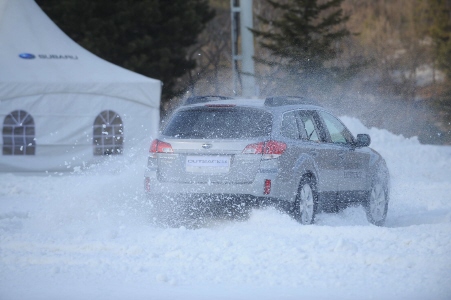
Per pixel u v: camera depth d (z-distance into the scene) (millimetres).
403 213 33562
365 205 30000
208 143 25578
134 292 17438
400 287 17672
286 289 17625
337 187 28172
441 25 128750
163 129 26734
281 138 25656
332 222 28172
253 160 25172
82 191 29656
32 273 19344
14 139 48125
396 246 21625
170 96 87500
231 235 23234
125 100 50000
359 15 145875
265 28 115812
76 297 17016
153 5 85688
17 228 25766
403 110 98188
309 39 83000
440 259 19906
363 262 20125
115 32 84438
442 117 102938
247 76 69062
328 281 18266
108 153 49781
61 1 83500
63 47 52312
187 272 19234
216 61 101750
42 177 45875
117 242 22609
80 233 24297
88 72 49969
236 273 19078
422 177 48094
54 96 48688
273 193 25047
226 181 25297
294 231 23828
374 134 58469
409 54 114875
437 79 115938
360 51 93562
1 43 50812
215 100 27766
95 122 49438
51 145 48688
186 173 25766
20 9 53469
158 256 20906
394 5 145375
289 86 80125
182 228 24188
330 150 27891
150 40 85188
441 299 16609
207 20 94250
